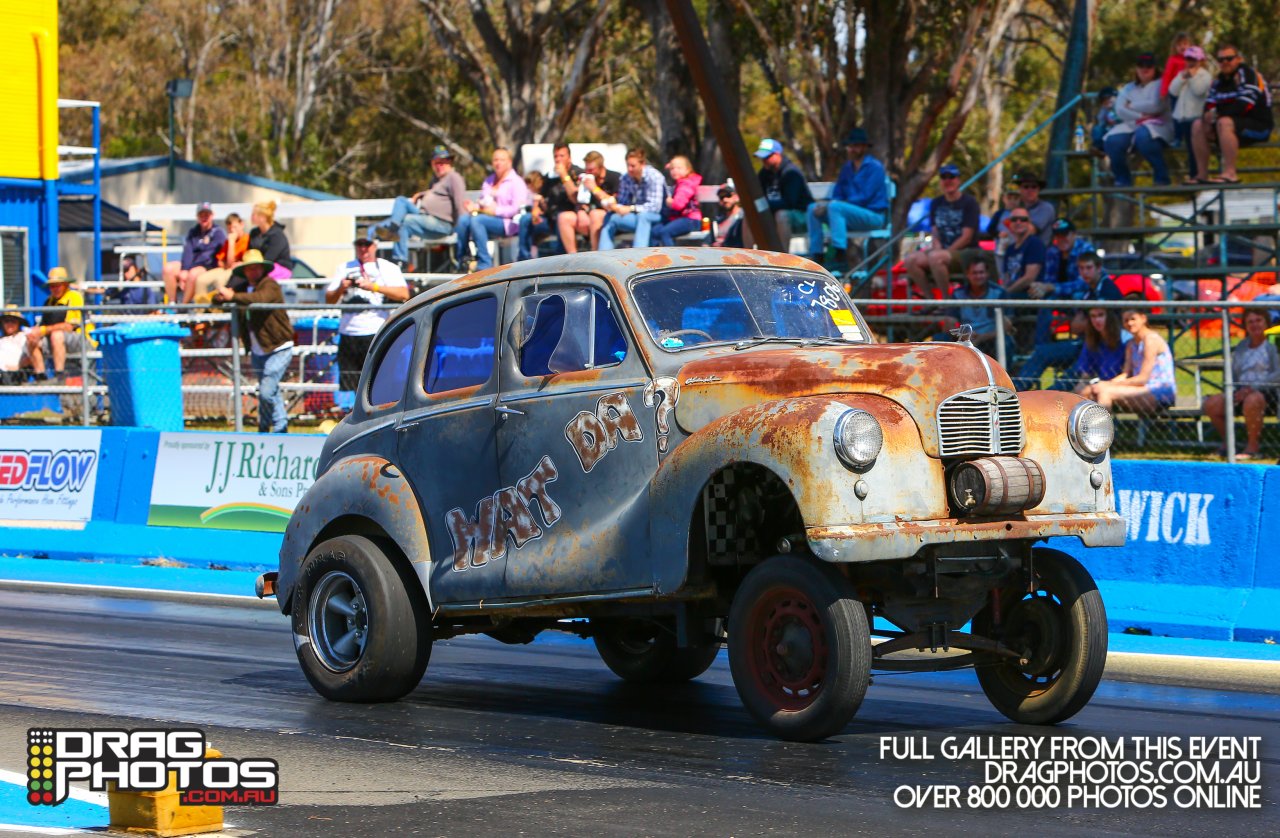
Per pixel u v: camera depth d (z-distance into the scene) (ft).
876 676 51.70
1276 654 54.39
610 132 315.17
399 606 45.68
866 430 37.04
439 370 46.83
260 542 80.89
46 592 75.25
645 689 49.62
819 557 37.52
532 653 57.93
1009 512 38.81
